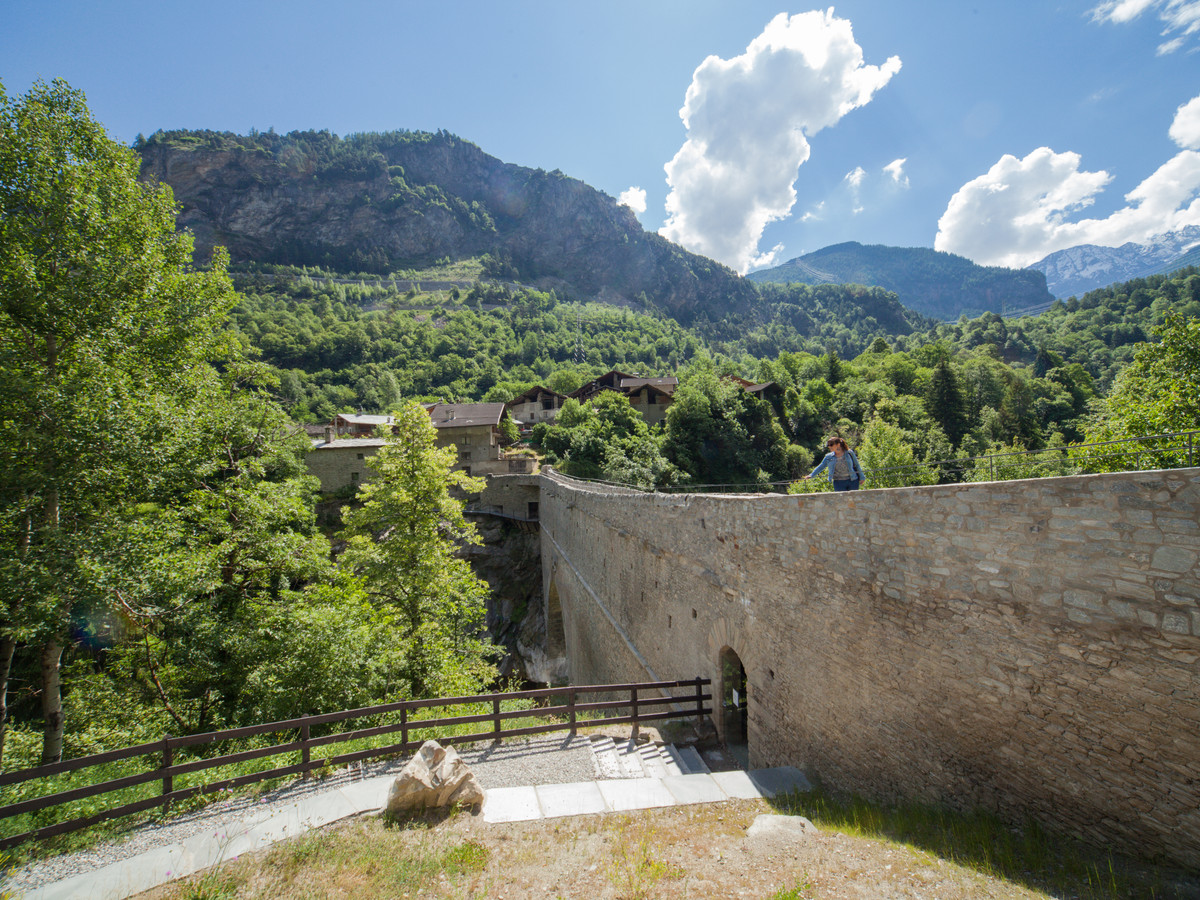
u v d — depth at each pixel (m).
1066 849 4.98
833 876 5.16
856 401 70.81
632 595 17.25
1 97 12.16
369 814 7.00
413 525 18.14
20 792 8.44
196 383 14.94
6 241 11.89
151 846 6.27
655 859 5.79
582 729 10.95
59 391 10.57
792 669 9.22
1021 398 67.44
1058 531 5.22
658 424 56.47
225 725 12.57
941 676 6.43
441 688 14.73
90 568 10.03
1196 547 4.21
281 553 15.75
